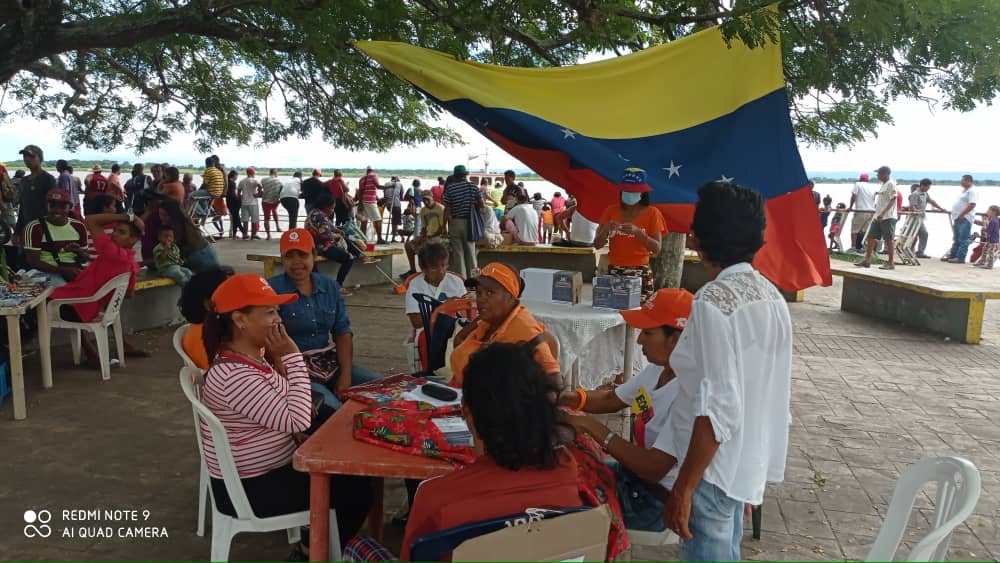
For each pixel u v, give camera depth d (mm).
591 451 2461
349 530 2889
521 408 1820
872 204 16406
